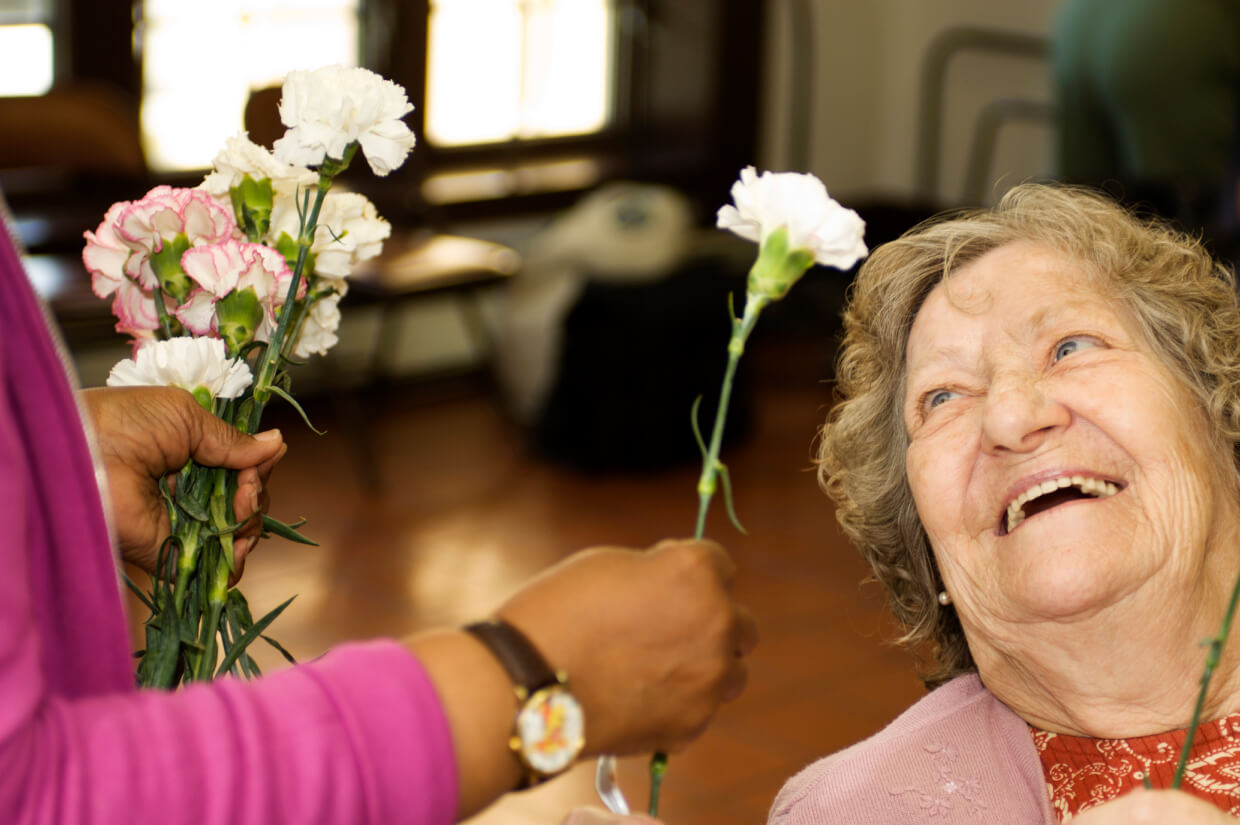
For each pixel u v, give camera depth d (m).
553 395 5.48
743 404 5.67
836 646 3.92
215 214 1.08
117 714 0.66
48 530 0.78
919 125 7.85
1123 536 1.16
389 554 4.49
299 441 5.55
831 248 0.93
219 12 5.57
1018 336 1.29
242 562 1.06
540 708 0.75
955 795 1.31
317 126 1.01
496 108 6.63
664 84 7.20
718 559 0.85
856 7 7.72
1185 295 1.28
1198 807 0.88
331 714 0.70
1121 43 5.33
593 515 4.95
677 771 3.20
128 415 0.99
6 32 5.07
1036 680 1.27
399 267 5.11
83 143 4.61
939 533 1.28
